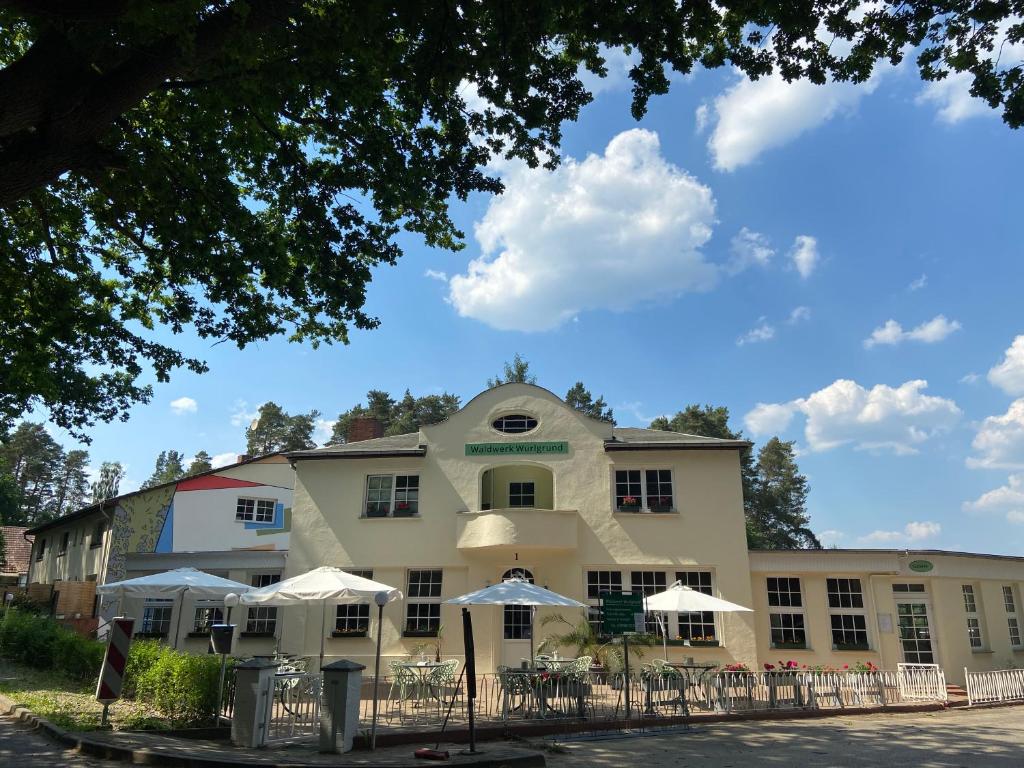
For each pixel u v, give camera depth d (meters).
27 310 14.12
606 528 21.05
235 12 7.55
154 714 12.05
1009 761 10.12
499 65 9.48
